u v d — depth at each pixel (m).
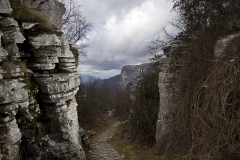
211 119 6.29
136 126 13.10
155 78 12.73
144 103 12.55
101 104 32.09
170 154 8.07
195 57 7.86
